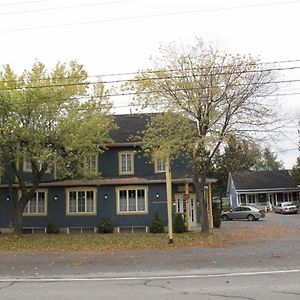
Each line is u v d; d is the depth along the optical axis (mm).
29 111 24625
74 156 26109
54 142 25359
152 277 11758
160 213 29812
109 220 29531
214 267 13305
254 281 10727
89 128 26062
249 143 25281
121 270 13180
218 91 24719
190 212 31703
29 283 11227
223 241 21516
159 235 25953
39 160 24453
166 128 25375
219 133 24859
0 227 30516
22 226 30656
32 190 27547
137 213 30031
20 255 17625
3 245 21703
